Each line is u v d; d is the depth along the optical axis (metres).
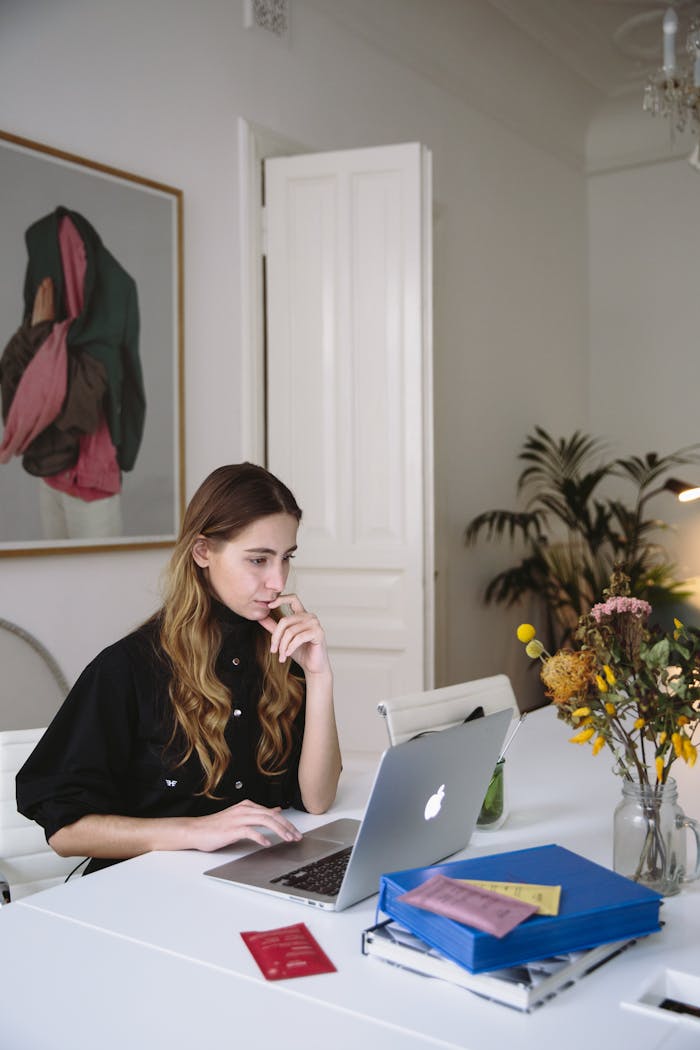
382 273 3.78
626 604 1.37
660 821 1.37
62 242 3.12
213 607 1.75
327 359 3.82
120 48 3.34
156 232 3.44
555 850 1.30
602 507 5.55
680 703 1.34
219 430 3.71
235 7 3.77
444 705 2.06
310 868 1.44
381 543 3.78
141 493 3.39
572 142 6.26
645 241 6.32
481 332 5.35
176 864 1.48
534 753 2.19
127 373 3.33
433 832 1.43
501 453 5.55
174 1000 1.07
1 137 2.93
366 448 3.80
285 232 3.83
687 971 1.13
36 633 3.08
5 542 2.96
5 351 2.95
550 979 1.07
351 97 4.37
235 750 1.74
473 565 5.30
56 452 3.10
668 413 6.26
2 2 2.96
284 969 1.13
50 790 1.59
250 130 3.79
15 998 1.08
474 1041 0.98
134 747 1.71
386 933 1.16
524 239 5.78
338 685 3.83
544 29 5.15
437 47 4.88
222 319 3.72
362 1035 1.00
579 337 6.43
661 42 5.27
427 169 3.78
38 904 1.34
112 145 3.31
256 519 1.68
